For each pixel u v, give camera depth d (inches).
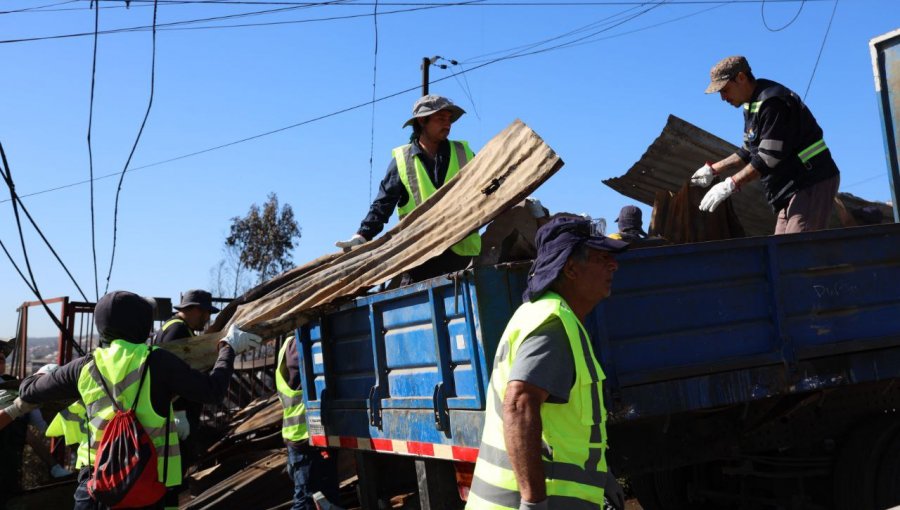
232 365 182.7
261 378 494.0
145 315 173.6
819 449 191.6
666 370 152.5
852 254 175.6
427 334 169.5
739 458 198.2
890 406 190.5
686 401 153.4
